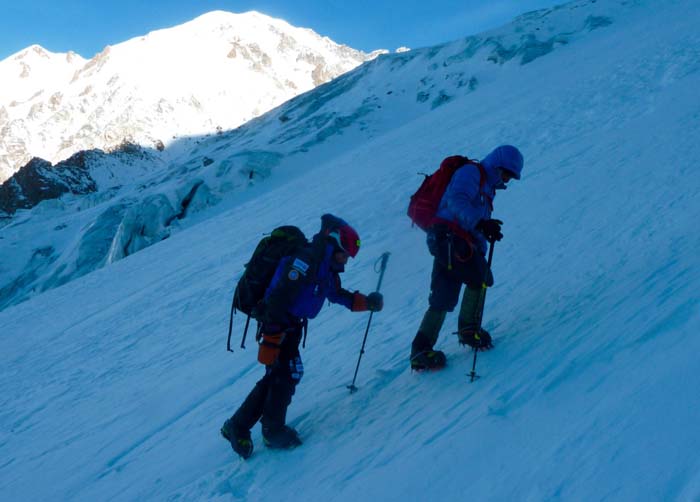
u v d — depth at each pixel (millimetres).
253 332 8352
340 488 3072
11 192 156500
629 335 3242
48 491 4973
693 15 29812
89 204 97125
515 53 70250
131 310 13297
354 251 3922
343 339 5762
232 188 57312
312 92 99438
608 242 5473
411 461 2975
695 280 3600
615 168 8523
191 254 19031
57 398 8312
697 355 2648
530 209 8211
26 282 73875
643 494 2031
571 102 17234
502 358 3789
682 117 10047
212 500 3553
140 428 5762
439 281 4043
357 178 21500
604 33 58406
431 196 3977
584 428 2564
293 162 61438
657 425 2330
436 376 3965
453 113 33031
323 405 4328
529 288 5062
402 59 92312
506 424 2900
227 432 3988
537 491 2307
